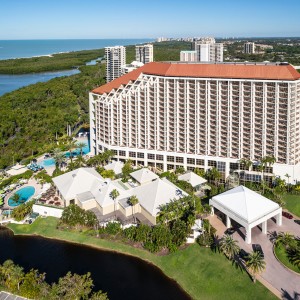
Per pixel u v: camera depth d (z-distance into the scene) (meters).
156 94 156.50
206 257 100.19
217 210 123.69
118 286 92.94
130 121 165.25
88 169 148.25
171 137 159.00
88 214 116.88
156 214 114.50
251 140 145.12
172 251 103.31
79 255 105.81
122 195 126.81
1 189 148.00
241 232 110.88
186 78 148.62
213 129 150.62
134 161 168.50
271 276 91.75
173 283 94.00
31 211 128.62
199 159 155.25
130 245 108.19
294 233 109.69
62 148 191.00
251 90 139.62
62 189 133.62
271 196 129.12
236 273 93.31
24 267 100.75
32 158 185.50
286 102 135.50
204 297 88.69
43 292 85.38
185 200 117.62
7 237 116.50
